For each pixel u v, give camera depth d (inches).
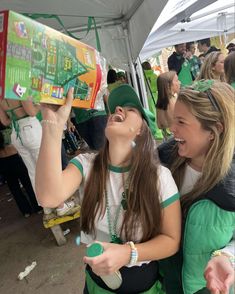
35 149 106.0
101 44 136.2
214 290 28.5
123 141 35.0
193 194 37.3
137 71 151.4
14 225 141.7
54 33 30.0
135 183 35.2
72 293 90.1
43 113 32.4
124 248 32.3
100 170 37.4
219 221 35.4
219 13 209.6
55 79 29.6
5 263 111.2
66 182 36.1
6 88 25.0
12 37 25.2
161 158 44.7
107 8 119.2
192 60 235.3
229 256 32.6
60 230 114.4
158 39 189.8
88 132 151.6
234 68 89.4
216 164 35.6
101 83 35.4
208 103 35.3
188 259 37.4
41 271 102.4
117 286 37.5
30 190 144.6
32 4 105.6
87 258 30.5
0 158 136.0
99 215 37.4
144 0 105.5
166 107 106.3
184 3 133.7
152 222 34.9
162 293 42.1
